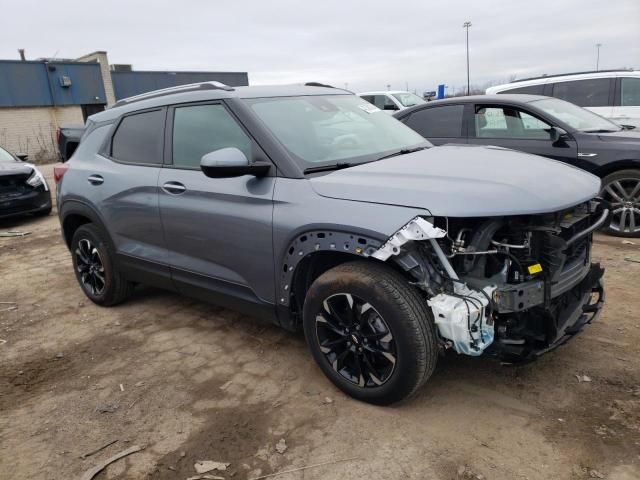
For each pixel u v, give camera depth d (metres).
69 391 3.33
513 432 2.62
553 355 3.31
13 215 8.92
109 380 3.44
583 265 3.09
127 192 4.05
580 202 2.73
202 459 2.59
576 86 9.02
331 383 3.17
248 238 3.21
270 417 2.89
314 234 2.85
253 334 3.97
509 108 6.43
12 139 26.36
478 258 2.61
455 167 2.94
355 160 3.26
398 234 2.51
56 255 6.78
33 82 26.64
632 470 2.31
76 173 4.63
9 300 5.15
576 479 2.29
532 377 3.09
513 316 2.69
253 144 3.22
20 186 9.03
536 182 2.74
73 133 12.79
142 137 4.09
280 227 3.00
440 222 2.57
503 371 3.17
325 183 2.91
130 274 4.34
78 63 28.16
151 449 2.70
